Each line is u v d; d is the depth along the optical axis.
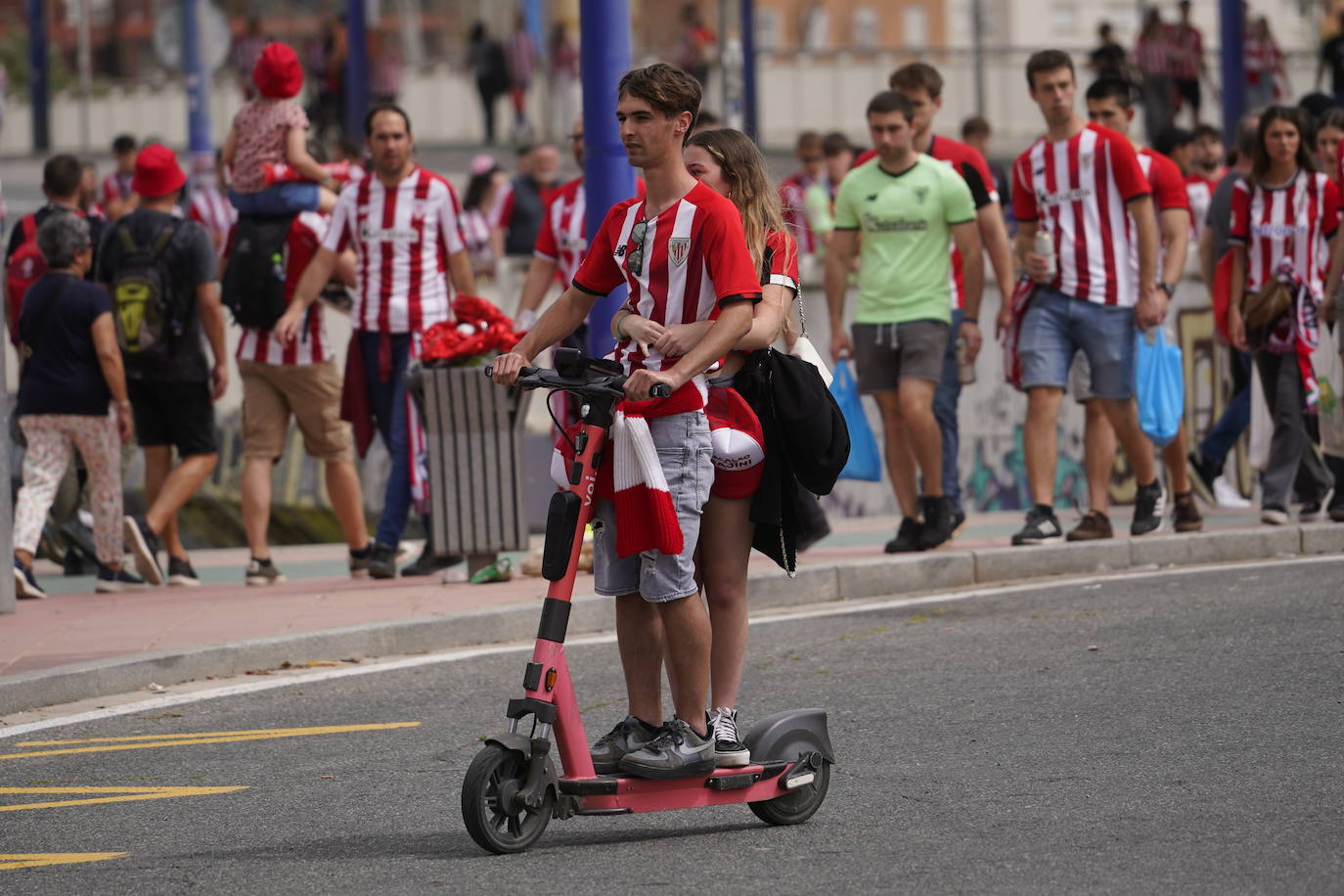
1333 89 67.12
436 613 26.52
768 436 16.64
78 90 96.69
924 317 30.98
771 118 87.00
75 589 32.97
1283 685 21.16
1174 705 20.45
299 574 34.16
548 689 15.51
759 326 16.39
